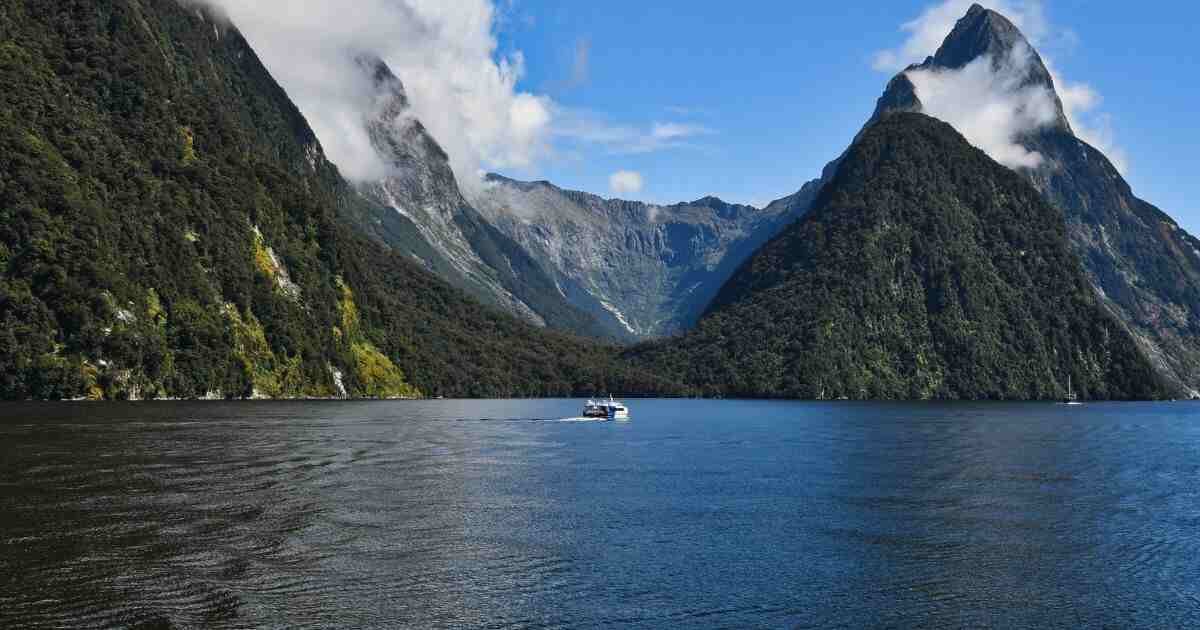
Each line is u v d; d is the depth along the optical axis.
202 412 192.38
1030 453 137.50
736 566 63.56
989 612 54.78
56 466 99.38
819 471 111.69
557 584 58.59
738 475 107.12
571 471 109.44
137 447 118.25
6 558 61.34
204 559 62.41
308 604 53.72
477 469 109.50
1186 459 130.75
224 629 49.31
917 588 59.22
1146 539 73.38
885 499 90.62
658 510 82.94
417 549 66.62
